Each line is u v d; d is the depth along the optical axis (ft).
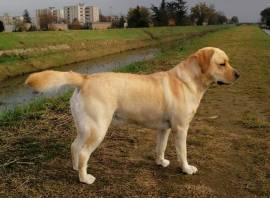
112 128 8.82
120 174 6.55
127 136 8.34
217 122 9.71
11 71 25.46
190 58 6.42
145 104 6.03
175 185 6.23
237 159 7.34
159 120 6.27
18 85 21.66
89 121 5.74
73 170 6.60
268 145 8.04
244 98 12.48
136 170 6.72
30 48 33.53
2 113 10.18
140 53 40.83
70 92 12.90
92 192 5.94
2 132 8.34
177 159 7.25
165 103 6.12
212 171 6.81
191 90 6.28
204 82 6.40
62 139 7.99
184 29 88.48
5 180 6.19
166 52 31.81
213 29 100.89
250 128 9.19
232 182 6.43
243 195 6.04
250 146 7.98
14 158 6.98
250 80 15.66
